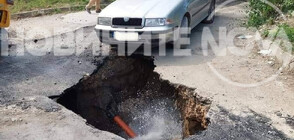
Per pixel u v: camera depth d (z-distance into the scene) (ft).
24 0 39.73
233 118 14.76
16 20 33.71
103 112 20.26
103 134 13.84
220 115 14.98
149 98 20.25
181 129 18.01
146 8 21.43
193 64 20.45
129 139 18.56
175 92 18.48
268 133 13.75
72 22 31.60
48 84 18.31
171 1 22.45
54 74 19.60
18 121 14.65
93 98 19.89
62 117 15.01
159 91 19.60
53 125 14.38
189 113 17.04
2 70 20.15
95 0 30.14
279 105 15.76
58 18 33.63
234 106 15.66
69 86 18.16
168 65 20.39
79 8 37.22
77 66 20.80
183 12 22.35
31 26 30.89
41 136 13.65
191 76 18.80
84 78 19.35
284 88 17.25
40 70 20.17
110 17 21.25
